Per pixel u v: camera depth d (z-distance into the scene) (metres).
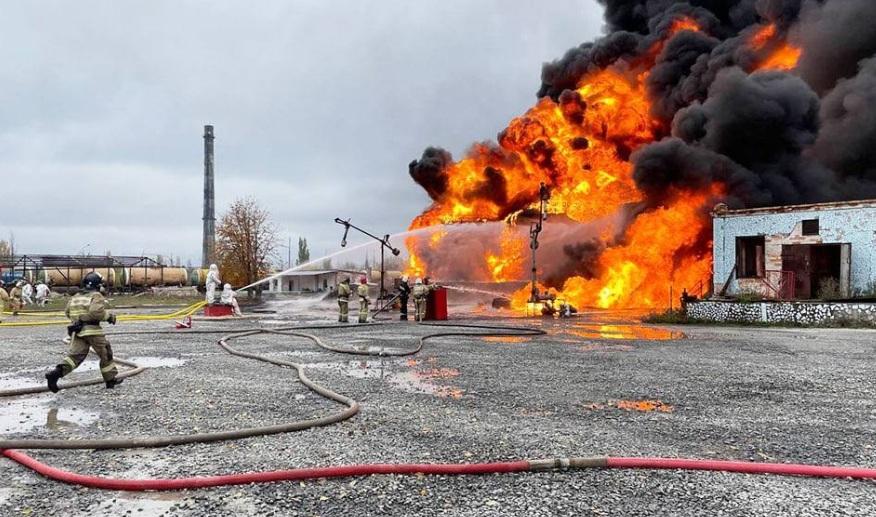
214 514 3.09
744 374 7.60
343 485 3.50
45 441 4.20
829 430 4.79
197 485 3.45
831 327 15.84
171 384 6.86
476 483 3.54
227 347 10.23
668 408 5.59
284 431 4.68
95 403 5.79
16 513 3.10
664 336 13.14
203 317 19.41
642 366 8.30
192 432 4.69
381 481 3.57
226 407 5.61
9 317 20.73
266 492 3.39
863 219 17.09
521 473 3.72
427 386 6.70
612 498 3.32
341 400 5.77
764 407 5.64
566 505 3.21
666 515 3.09
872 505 3.23
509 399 5.97
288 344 11.26
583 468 3.82
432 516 3.06
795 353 9.91
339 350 9.84
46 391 6.36
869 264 16.97
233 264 42.00
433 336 12.73
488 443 4.35
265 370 7.96
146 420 5.08
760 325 16.75
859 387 6.72
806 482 3.60
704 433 4.68
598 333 13.95
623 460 3.86
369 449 4.21
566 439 4.46
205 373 7.69
